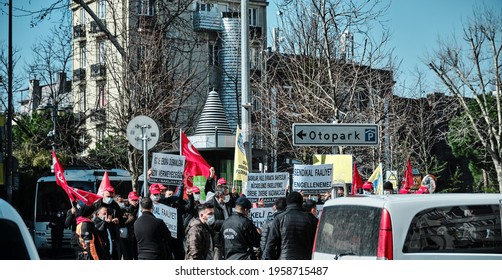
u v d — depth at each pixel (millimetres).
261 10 63781
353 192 21141
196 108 40125
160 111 32281
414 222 9617
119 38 35344
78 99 47500
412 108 52594
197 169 19312
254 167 42156
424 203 9734
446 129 66812
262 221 17828
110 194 18469
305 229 12617
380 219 9672
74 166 36469
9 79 35875
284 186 18672
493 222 9867
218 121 32500
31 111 57281
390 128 37469
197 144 29719
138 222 13344
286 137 37875
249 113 20906
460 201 9812
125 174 35719
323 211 10969
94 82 43750
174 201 17578
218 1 62750
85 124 43062
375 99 34719
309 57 32781
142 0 36469
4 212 6215
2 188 36000
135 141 17359
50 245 33906
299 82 32250
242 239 13320
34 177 48031
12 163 27766
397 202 9672
